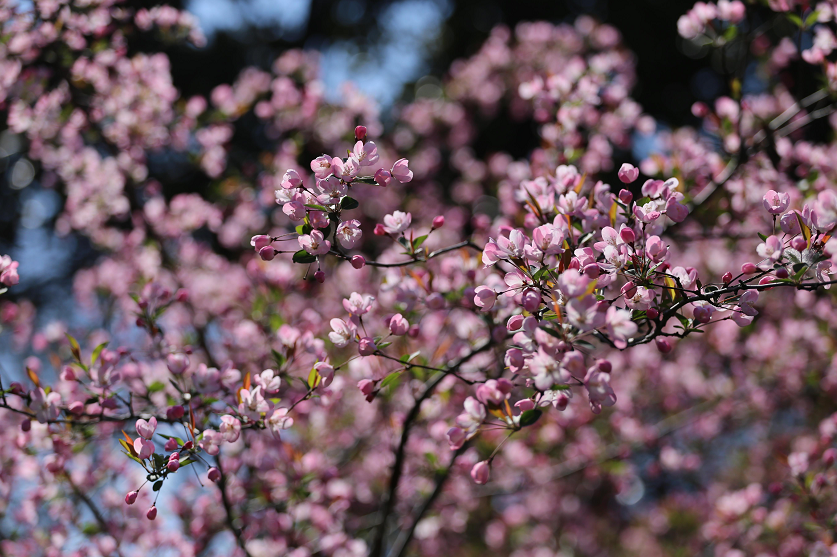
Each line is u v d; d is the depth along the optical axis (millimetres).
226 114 4113
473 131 7480
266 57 8914
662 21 8711
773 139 2939
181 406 1955
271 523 2900
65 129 3549
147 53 5500
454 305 2426
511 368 1606
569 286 1455
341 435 4316
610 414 4895
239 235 4785
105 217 4133
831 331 4156
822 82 2736
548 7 9391
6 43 3059
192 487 3248
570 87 2994
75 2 3139
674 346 4512
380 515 2820
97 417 2125
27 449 2508
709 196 2898
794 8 2760
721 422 5258
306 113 4391
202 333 3793
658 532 6465
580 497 5852
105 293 4484
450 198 7461
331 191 1634
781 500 3631
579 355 1436
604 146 3365
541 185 2211
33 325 5914
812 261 1540
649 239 1616
